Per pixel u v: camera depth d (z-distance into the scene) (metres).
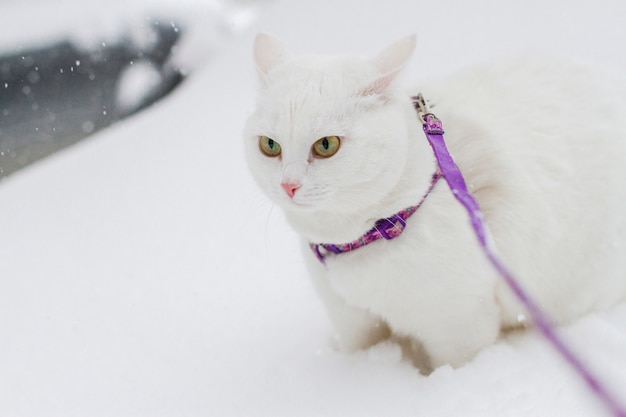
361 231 1.79
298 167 1.66
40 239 3.89
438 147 1.78
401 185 1.75
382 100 1.73
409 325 1.95
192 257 3.16
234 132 4.61
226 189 3.85
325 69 1.76
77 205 4.29
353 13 5.96
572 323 2.08
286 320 2.45
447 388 1.78
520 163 1.96
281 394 1.97
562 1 5.02
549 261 1.99
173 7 6.55
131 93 6.20
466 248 1.79
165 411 2.01
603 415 1.39
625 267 2.09
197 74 6.12
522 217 1.91
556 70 2.22
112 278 3.15
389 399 1.82
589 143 2.06
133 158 4.75
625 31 4.38
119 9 6.46
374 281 1.84
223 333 2.45
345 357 2.12
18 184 4.95
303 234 1.88
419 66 4.71
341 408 1.82
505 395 1.68
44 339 2.67
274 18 6.39
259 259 2.99
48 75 6.11
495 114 2.06
